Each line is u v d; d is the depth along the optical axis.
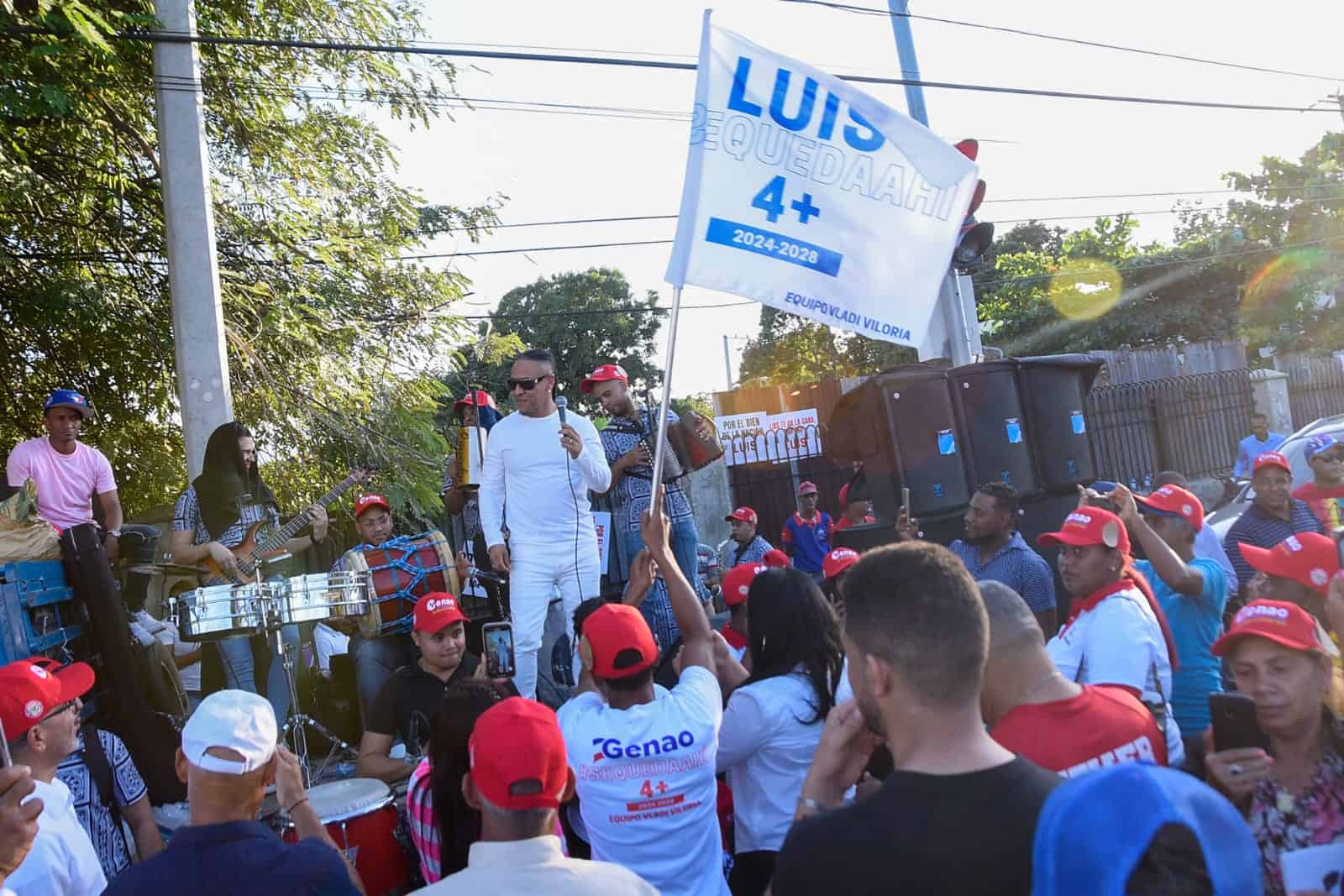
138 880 2.58
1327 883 2.03
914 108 11.28
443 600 5.28
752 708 3.71
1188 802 1.42
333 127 13.98
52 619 5.11
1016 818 1.86
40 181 11.45
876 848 1.88
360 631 6.85
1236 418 16.20
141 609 7.20
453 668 5.34
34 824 2.79
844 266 4.47
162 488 13.36
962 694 2.01
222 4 12.72
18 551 5.07
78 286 11.36
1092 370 9.23
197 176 8.87
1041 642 2.71
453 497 7.89
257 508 7.08
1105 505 4.71
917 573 2.09
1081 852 1.42
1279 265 26.19
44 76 10.54
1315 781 2.65
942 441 8.21
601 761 3.37
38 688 3.41
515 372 6.01
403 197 14.67
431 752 3.53
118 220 12.50
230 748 2.76
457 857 3.47
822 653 3.81
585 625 3.51
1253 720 2.69
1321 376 19.11
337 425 13.86
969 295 9.43
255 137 13.18
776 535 13.54
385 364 14.66
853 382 13.91
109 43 10.68
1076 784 1.47
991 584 2.82
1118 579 3.69
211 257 8.88
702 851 3.43
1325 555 3.62
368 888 4.36
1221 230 27.69
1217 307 27.22
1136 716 2.69
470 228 16.08
